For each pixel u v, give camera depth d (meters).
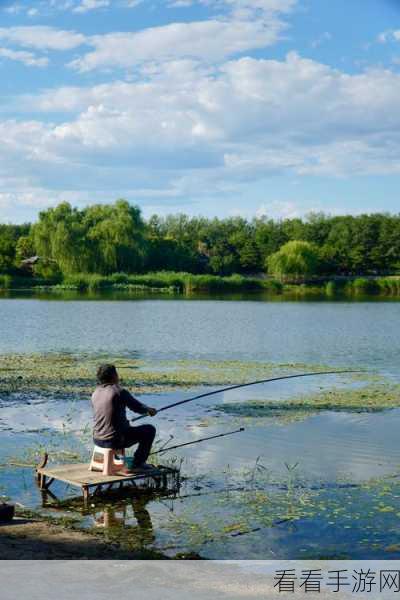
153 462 9.52
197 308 51.50
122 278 86.12
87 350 23.94
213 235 153.38
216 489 8.51
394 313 47.22
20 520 7.33
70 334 29.95
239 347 25.44
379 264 124.19
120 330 32.19
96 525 7.23
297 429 11.72
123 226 88.06
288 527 7.19
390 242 124.38
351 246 126.88
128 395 8.47
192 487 8.58
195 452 10.20
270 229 141.38
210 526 7.22
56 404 13.65
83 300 61.19
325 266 119.25
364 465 9.56
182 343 26.72
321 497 8.18
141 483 8.73
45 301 58.66
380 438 11.12
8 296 67.25
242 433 11.40
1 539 6.70
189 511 7.70
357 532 7.05
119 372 18.33
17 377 17.12
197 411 13.27
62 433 11.25
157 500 8.09
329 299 70.62
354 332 32.25
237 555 6.44
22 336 28.89
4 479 8.78
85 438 10.93
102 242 86.00
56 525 7.20
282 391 15.77
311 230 137.75
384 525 7.24
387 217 141.00
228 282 89.31
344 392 15.70
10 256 104.12
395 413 13.20
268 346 25.89
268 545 6.70
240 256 127.88
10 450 10.16
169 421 12.32
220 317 41.97
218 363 20.59
